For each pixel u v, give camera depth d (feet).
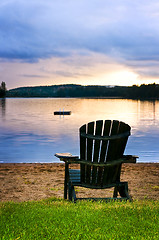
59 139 63.00
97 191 21.67
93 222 12.03
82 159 15.78
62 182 24.38
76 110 219.82
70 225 11.55
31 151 48.11
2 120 120.88
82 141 15.43
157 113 170.91
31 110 212.43
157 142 57.77
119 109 232.53
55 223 11.84
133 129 83.35
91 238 10.21
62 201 16.40
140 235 10.73
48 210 13.94
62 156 15.94
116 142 15.37
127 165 34.19
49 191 21.24
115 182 16.42
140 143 56.75
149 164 35.04
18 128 88.02
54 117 141.08
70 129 84.74
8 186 22.88
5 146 53.62
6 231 10.85
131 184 23.86
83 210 13.70
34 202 16.62
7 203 15.66
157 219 12.52
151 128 85.92
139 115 153.58
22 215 12.93
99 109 237.86
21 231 10.93
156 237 10.50
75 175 17.54
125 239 10.27
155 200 18.26
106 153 15.62
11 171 29.76
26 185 23.24
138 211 13.65
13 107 266.57
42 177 26.50
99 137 15.17
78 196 20.12
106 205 14.69
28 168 31.65
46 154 45.19
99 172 15.94
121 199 15.94
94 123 15.16
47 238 10.32
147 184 23.85
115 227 11.42
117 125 15.28
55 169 30.99
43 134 72.64
